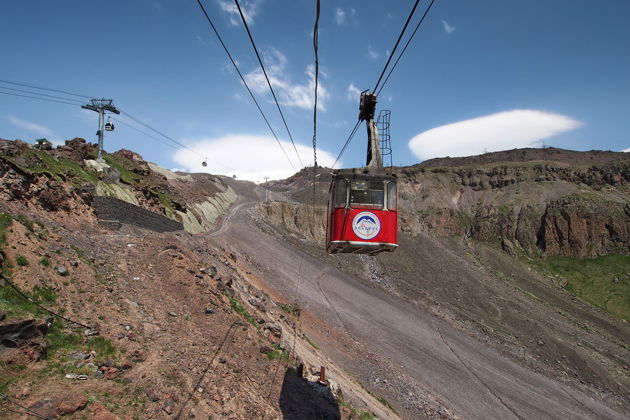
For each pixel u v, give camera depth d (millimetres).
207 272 29641
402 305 78500
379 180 14820
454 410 41562
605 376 68375
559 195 186875
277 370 21984
